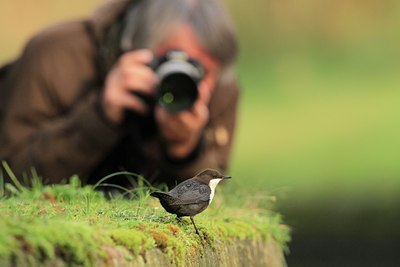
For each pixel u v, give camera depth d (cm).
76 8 3984
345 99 4094
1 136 1290
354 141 3512
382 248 1839
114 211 797
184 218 810
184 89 1188
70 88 1307
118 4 1303
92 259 593
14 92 1314
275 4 4647
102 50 1310
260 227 982
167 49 1291
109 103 1223
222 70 1321
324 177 3156
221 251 824
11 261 534
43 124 1289
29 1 3947
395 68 4456
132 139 1244
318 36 4644
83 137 1226
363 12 4638
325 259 1739
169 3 1301
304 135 3719
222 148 1336
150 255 673
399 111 3881
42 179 1247
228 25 1326
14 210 734
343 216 2262
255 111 4100
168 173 1262
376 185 2930
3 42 3922
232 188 1086
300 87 4341
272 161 3431
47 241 564
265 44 4647
